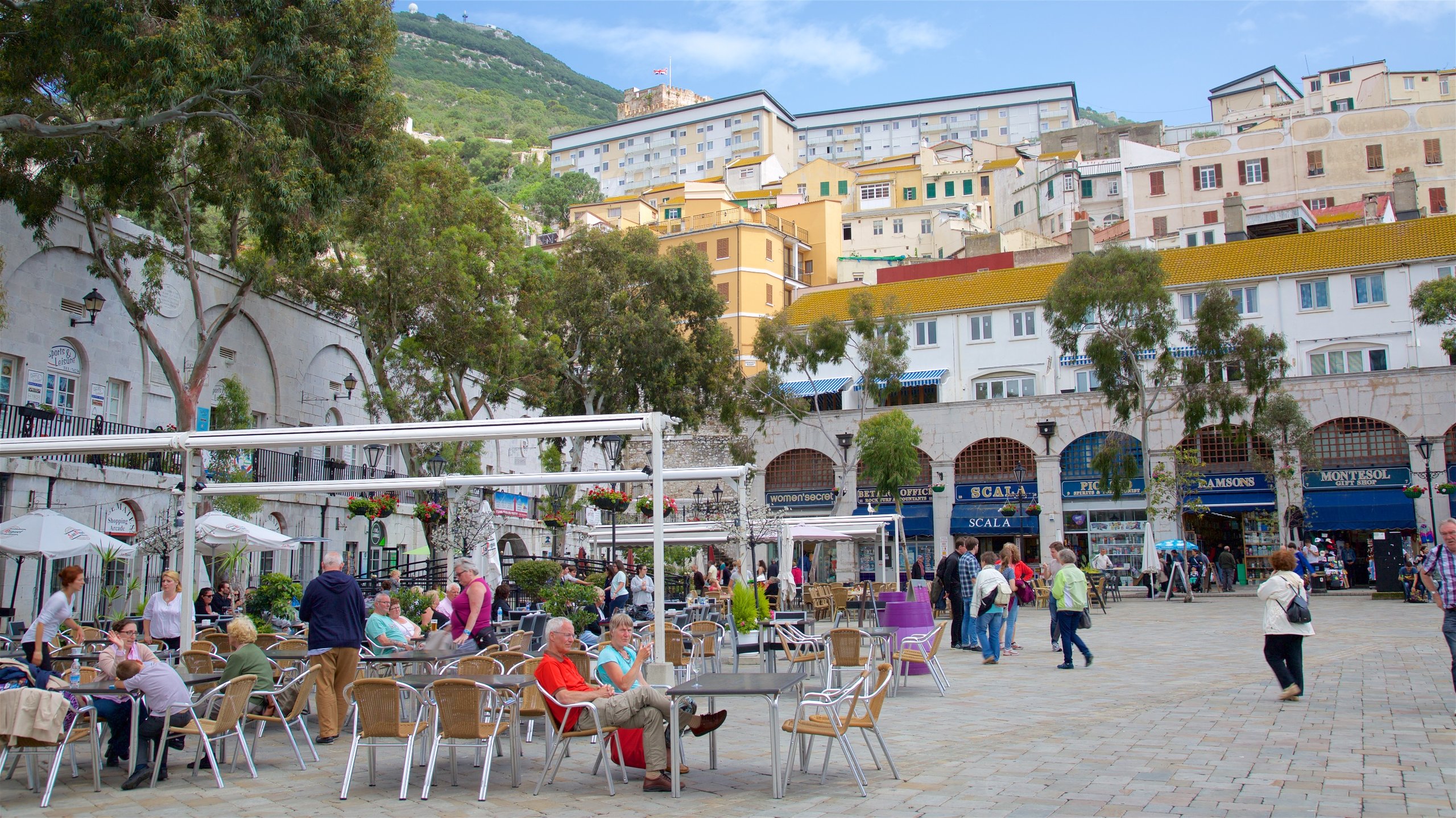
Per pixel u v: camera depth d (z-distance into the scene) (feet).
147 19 60.90
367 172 76.74
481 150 516.32
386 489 52.85
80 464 73.46
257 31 65.21
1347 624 77.92
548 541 139.44
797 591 105.40
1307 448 133.90
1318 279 150.00
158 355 81.87
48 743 27.91
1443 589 35.32
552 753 29.81
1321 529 136.46
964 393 167.22
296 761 34.09
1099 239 258.37
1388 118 243.40
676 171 490.90
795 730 28.07
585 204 319.27
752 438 166.71
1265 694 42.91
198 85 61.87
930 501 159.63
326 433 40.42
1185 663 56.03
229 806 27.48
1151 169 258.37
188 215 84.48
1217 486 143.02
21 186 73.77
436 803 27.63
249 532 69.10
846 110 501.97
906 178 327.47
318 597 37.40
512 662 39.24
